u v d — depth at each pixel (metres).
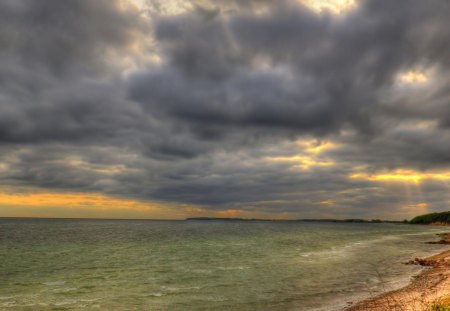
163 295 23.67
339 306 19.95
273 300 21.94
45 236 91.38
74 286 27.09
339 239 85.25
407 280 27.83
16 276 31.95
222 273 32.44
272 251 53.47
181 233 115.06
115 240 79.06
